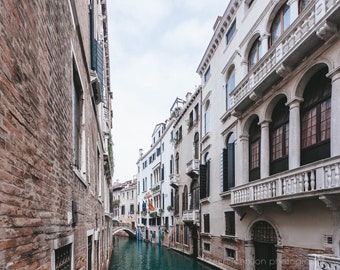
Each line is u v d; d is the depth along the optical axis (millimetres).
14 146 2076
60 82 3768
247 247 11156
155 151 33906
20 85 2209
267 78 9305
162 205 29766
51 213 3109
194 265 16781
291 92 8625
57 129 3521
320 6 7109
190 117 21406
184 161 22469
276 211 9383
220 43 15570
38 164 2672
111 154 23516
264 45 10805
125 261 20422
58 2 3674
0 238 1816
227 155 13891
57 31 3602
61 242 3557
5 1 1925
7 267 1919
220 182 14273
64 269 3926
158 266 17844
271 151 10219
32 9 2527
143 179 39594
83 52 6129
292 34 8453
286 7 9867
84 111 6344
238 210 11586
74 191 4703
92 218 7766
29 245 2363
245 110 11680
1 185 1845
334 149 6762
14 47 2090
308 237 7891
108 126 22047
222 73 14891
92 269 7633
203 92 18203
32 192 2475
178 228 23734
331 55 7074
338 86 6793
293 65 8461
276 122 10016
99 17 13328
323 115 7625
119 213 49812
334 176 6289
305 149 8266
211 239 15414
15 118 2102
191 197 20297
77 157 5996
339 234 6770
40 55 2789
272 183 8914
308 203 7941
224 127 14211
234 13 13891
